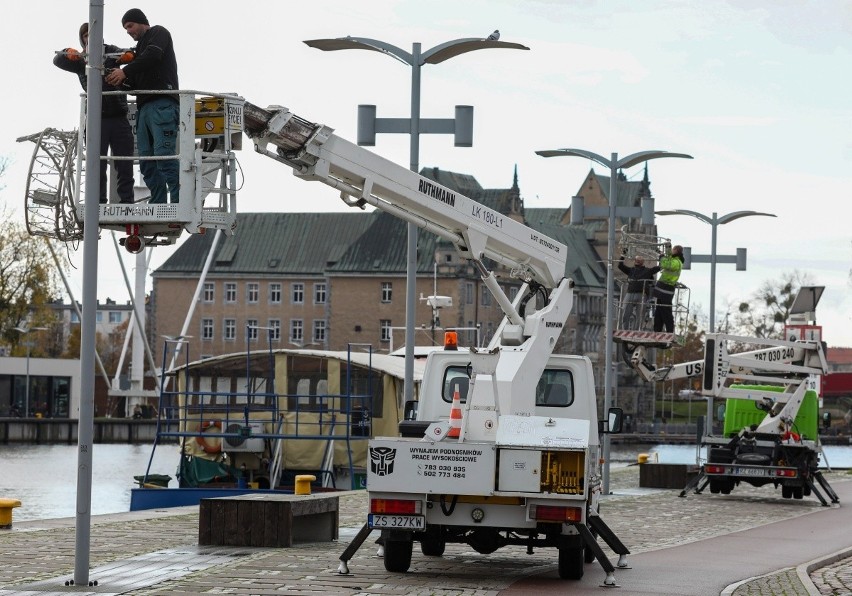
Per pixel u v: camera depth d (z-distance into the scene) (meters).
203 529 38.56
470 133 58.62
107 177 30.16
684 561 38.22
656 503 66.94
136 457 173.38
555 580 32.69
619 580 32.94
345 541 41.25
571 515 31.81
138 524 46.19
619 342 74.44
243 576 31.12
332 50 60.06
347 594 28.28
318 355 86.94
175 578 30.42
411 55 59.03
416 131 58.94
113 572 31.56
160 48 28.56
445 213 35.75
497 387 34.41
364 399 86.38
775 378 76.06
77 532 29.17
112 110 29.50
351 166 33.75
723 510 63.03
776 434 74.94
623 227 74.81
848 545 45.44
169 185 28.88
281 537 38.44
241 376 88.81
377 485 32.28
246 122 31.94
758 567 37.19
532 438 32.25
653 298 74.31
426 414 37.91
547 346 36.75
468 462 32.03
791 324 81.50
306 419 85.50
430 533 33.50
